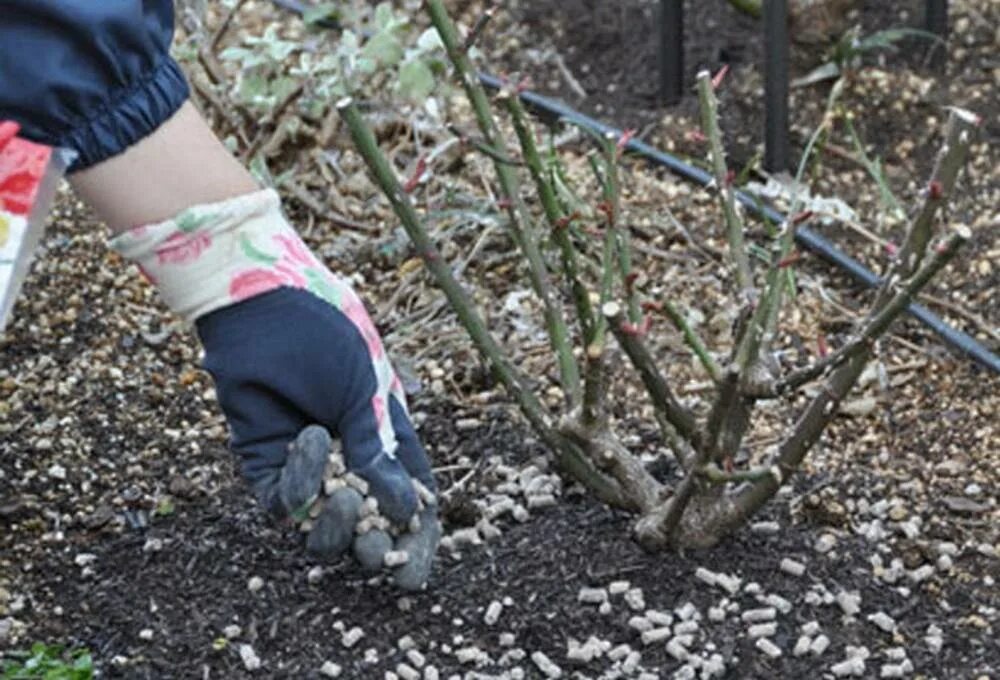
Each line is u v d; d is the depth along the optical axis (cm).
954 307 374
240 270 258
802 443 287
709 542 300
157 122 252
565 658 283
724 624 288
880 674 281
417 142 410
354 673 282
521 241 302
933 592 298
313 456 261
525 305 371
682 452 297
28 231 250
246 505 320
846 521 313
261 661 285
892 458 331
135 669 284
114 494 325
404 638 287
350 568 301
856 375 280
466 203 394
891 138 432
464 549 305
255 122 415
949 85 448
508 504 314
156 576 304
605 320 282
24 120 245
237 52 406
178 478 326
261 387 262
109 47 244
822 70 448
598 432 296
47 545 313
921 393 350
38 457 333
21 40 240
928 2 450
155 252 256
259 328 259
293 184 406
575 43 476
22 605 299
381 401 270
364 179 409
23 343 363
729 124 438
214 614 294
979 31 467
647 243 395
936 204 266
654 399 281
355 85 414
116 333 367
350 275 385
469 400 346
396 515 271
